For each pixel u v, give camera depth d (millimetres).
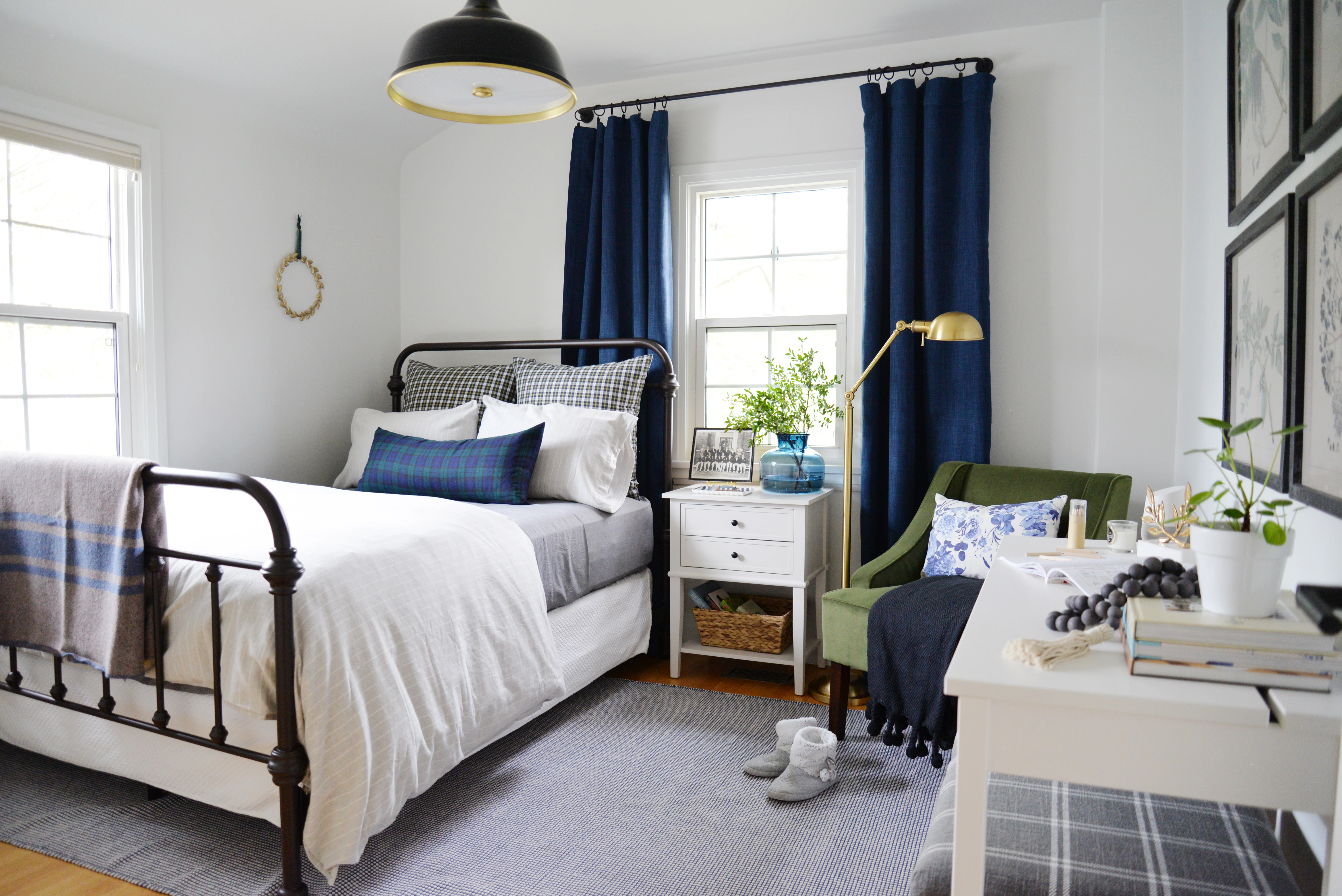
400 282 4125
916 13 2994
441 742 2000
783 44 3252
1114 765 1043
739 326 3555
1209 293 2414
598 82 3633
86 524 1893
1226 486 2051
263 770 1815
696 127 3525
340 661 1782
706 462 3506
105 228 2941
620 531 3086
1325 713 965
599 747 2557
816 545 3186
